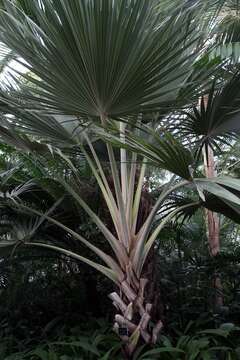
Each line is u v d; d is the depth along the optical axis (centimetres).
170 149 243
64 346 383
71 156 450
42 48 240
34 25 247
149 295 328
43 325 519
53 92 262
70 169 463
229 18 401
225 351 353
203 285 531
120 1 228
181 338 351
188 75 309
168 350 310
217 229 604
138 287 320
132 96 258
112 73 243
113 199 339
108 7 221
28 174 478
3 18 256
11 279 550
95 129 278
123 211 327
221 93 326
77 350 368
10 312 532
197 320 437
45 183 435
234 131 358
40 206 474
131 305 315
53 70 248
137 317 317
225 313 487
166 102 271
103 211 432
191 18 287
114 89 252
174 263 559
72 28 228
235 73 317
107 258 333
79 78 248
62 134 369
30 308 548
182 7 270
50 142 380
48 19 235
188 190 486
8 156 494
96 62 237
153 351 307
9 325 506
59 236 489
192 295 528
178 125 348
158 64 243
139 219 341
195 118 344
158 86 256
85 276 511
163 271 535
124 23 227
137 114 292
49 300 553
